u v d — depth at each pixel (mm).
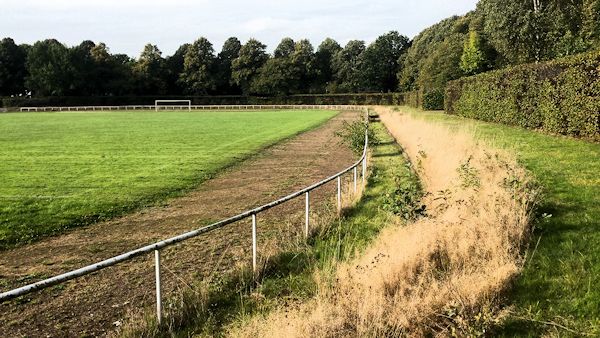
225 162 20078
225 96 99375
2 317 6680
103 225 11195
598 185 10664
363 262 7391
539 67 21781
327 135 31797
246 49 106312
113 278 7965
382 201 11758
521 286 6461
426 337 5578
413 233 8008
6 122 47438
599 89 16328
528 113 23281
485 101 30781
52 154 22703
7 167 18875
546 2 41906
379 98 88125
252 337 5543
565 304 5934
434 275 6781
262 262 8031
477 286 6172
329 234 9852
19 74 95750
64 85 93438
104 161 20422
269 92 103000
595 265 6758
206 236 10086
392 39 111625
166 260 8742
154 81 100562
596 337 5238
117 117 57125
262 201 13352
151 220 11594
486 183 9922
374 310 5664
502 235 7527
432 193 10680
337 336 5363
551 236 7902
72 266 8633
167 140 28984
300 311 5832
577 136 18438
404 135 24953
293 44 121562
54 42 100250
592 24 33812
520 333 5461
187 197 13953
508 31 41812
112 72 97938
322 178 16547
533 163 13578
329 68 111812
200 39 105312
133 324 6102
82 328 6359
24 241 10031
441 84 60719
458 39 64375
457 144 15422
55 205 12789
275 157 21766
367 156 19203
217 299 6992
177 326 6328
